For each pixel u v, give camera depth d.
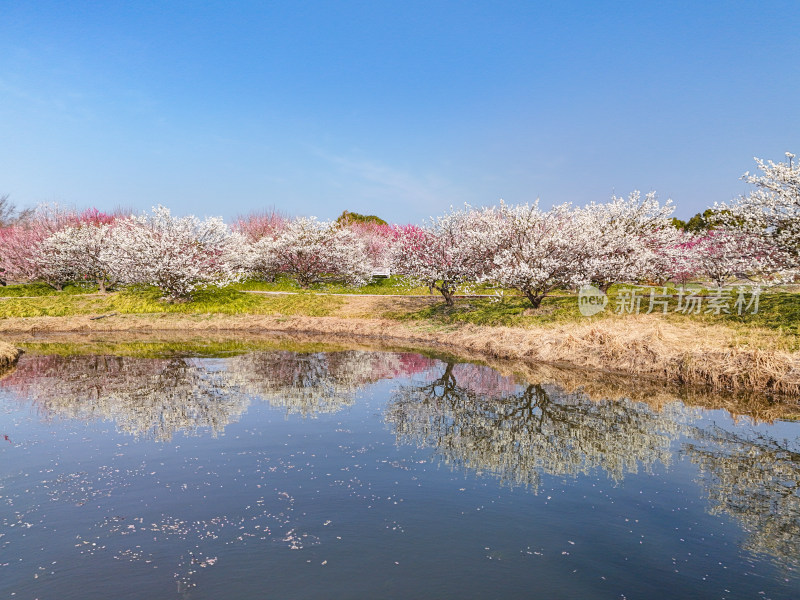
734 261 23.61
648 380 16.95
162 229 37.75
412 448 10.84
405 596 5.75
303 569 6.30
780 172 21.14
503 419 13.04
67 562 6.46
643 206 31.22
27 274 46.25
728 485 9.02
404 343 26.94
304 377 18.17
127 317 34.31
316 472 9.46
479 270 30.52
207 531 7.26
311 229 46.44
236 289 42.84
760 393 14.81
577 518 7.76
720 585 6.06
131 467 9.66
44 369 19.59
